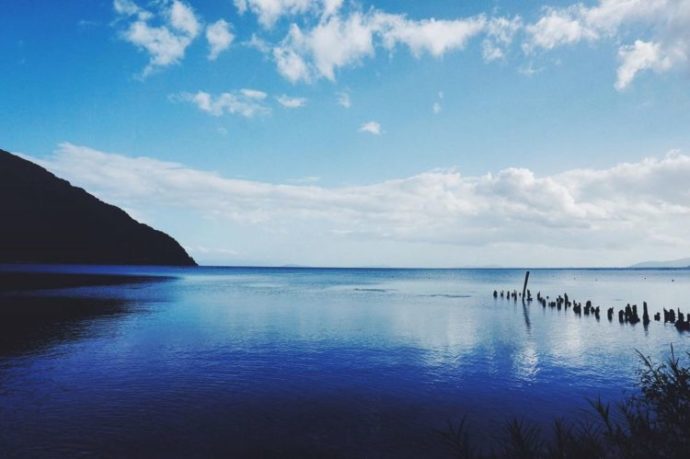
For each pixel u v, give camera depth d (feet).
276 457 35.70
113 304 147.54
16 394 49.39
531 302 184.24
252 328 102.01
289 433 40.45
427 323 114.73
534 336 95.91
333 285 326.24
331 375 60.49
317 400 49.88
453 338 91.86
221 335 91.61
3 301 142.92
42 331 91.04
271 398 50.24
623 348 82.89
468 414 46.16
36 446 36.24
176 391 51.98
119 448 36.35
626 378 60.70
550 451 15.66
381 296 212.23
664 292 269.44
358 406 48.14
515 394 53.26
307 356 72.38
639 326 114.73
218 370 62.08
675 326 113.80
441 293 240.53
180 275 456.45
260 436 39.65
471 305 167.32
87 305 140.77
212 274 556.10
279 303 167.02
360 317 125.70
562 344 86.63
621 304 187.01
